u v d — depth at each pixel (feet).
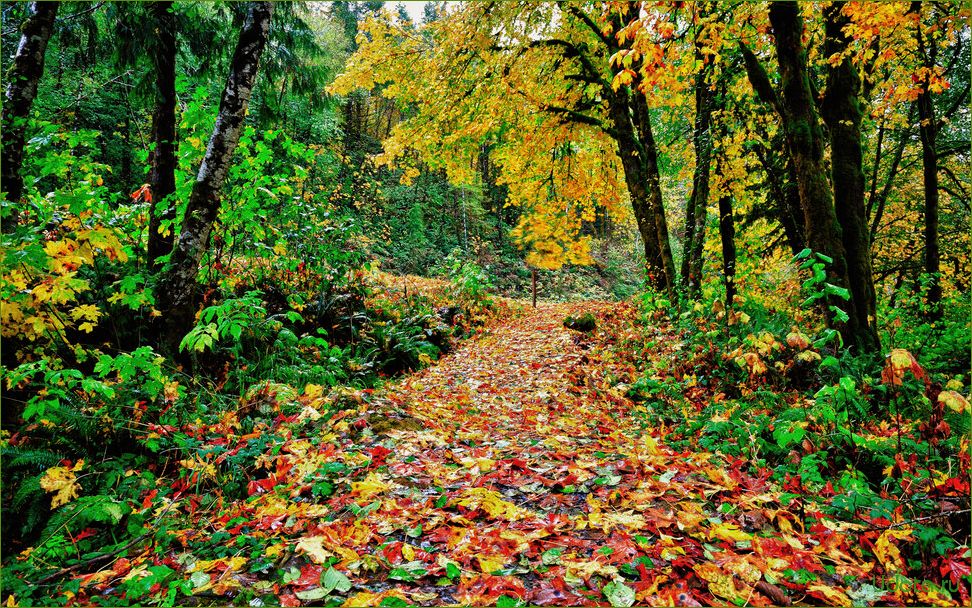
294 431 12.79
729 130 28.94
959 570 6.64
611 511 9.15
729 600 6.53
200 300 19.02
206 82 24.45
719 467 11.18
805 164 16.94
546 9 32.76
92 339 14.74
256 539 8.29
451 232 116.98
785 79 17.21
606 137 40.68
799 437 10.18
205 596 7.09
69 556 8.33
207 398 14.15
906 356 9.31
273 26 23.91
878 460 10.11
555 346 31.24
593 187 43.06
